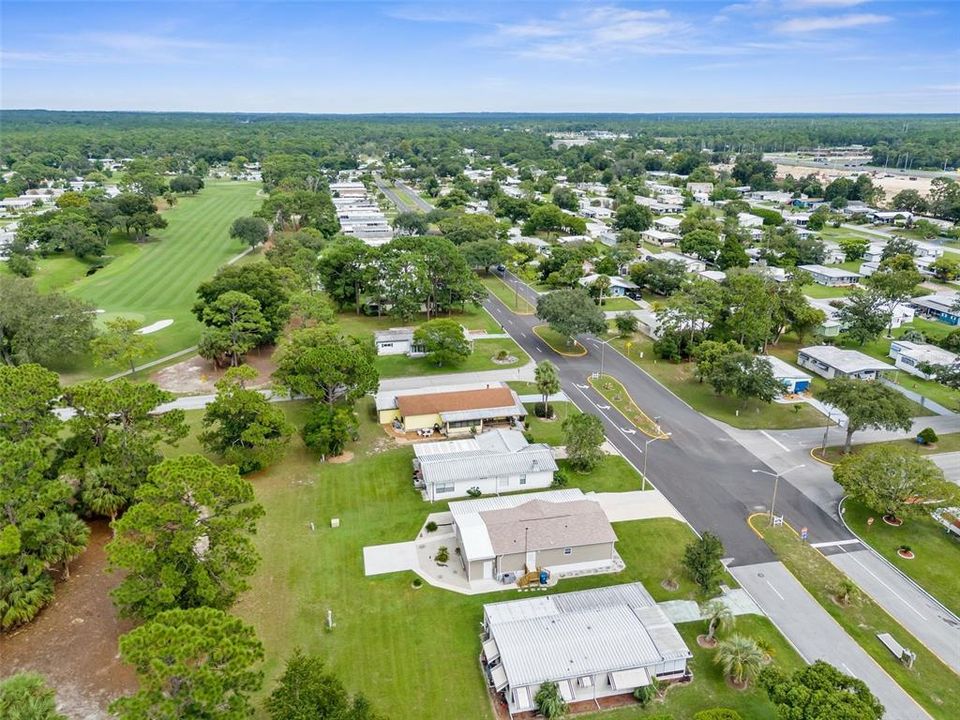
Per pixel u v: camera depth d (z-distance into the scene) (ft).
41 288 424.05
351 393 235.20
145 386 193.26
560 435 248.52
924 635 155.22
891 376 312.50
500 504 189.57
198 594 136.15
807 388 293.43
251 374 221.05
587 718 131.03
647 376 309.83
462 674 140.56
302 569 171.94
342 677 138.51
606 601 155.53
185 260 506.89
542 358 330.54
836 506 207.00
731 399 284.61
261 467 213.46
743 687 138.51
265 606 158.30
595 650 138.82
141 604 138.92
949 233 606.96
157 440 191.21
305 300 321.11
